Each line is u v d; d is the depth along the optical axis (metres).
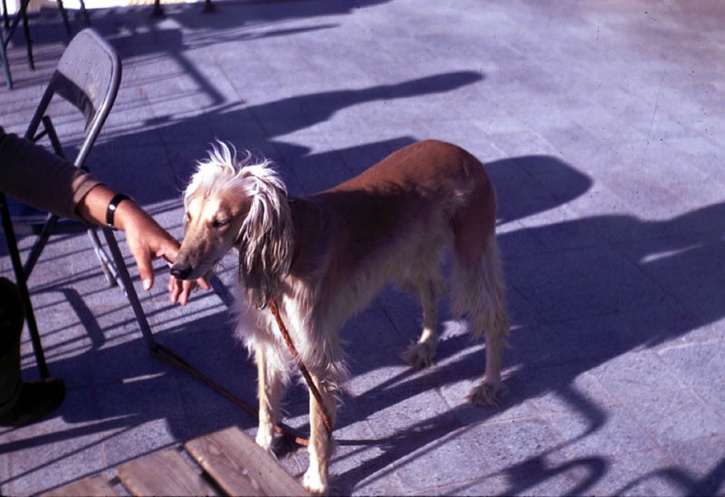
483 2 9.84
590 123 6.75
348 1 9.71
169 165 5.76
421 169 3.63
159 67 7.51
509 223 5.30
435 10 9.49
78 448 3.43
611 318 4.44
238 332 3.40
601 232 5.23
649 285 4.73
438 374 4.01
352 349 4.16
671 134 6.63
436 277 4.01
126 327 4.20
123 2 9.25
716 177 5.98
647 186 5.80
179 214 5.18
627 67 8.02
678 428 3.67
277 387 3.40
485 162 6.03
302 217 3.06
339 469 3.41
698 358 4.14
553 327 4.35
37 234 3.73
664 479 3.39
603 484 3.35
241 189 2.79
